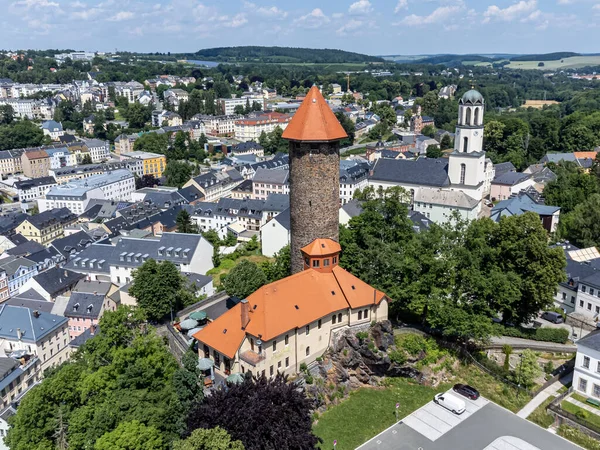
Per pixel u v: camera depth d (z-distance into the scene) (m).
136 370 65.12
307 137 78.19
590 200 138.62
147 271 100.50
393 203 96.88
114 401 62.53
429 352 80.62
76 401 68.56
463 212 149.25
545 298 85.94
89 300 122.88
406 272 85.88
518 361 83.75
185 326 87.44
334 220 83.81
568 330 94.00
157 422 59.69
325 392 73.44
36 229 193.75
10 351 108.56
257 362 67.00
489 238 91.62
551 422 69.00
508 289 81.75
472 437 66.50
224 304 95.62
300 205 82.25
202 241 140.75
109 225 181.00
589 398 72.31
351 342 77.56
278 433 52.56
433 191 155.12
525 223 87.88
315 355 76.25
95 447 55.44
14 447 63.59
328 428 68.56
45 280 135.50
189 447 49.19
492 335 82.38
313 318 73.75
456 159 161.25
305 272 79.31
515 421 69.62
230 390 57.59
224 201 189.62
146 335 77.31
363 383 78.00
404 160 177.38
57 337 117.19
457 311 79.12
